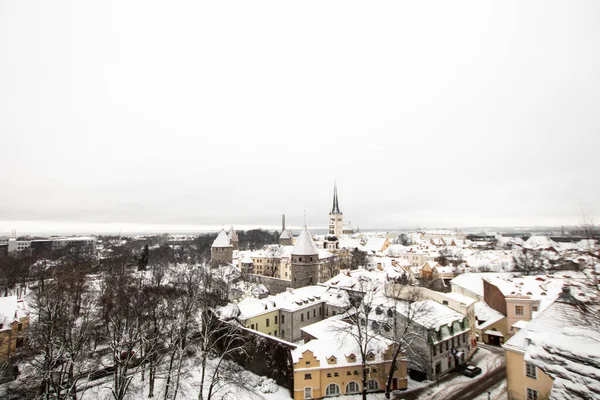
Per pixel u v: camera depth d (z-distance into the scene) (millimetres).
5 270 91625
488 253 147625
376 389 41156
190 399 38594
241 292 82312
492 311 64000
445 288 99125
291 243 198750
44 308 45031
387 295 53875
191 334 54000
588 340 24312
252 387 42531
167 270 112812
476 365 48562
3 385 39469
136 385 41719
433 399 38656
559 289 62375
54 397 33125
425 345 44344
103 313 56750
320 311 65062
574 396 22625
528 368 30688
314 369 39938
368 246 189250
